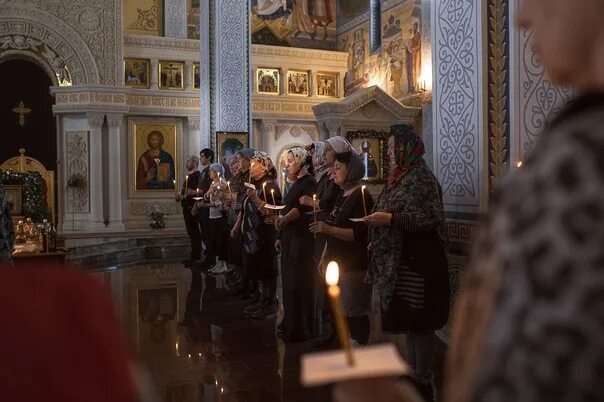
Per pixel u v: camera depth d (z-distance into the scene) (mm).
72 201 16703
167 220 17828
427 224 3902
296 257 6133
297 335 6191
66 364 626
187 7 18609
